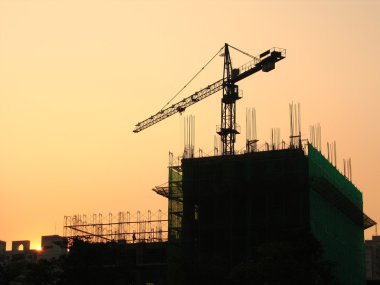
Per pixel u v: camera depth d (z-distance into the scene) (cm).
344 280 15362
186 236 14388
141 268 16825
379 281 19262
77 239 13800
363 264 17762
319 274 11281
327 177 15112
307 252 11362
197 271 12438
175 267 13938
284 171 13825
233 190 14162
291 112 14612
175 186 14938
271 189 13938
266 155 14100
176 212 14850
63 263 13400
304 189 13700
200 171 14625
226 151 18938
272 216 13738
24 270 15100
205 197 14475
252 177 14012
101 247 13525
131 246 16950
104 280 13162
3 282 14125
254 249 12788
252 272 10575
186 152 15075
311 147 14175
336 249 15075
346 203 15838
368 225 18388
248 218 13850
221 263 12638
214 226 14188
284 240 11800
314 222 13775
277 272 10500
